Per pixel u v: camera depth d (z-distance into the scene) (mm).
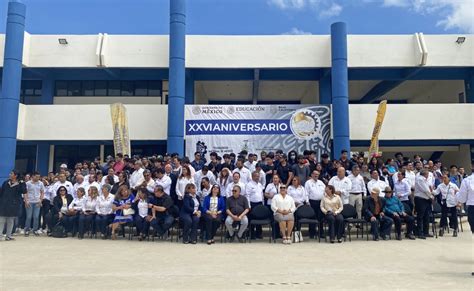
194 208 9352
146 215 9703
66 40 15531
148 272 6066
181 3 14680
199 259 7176
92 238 10125
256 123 14375
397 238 9781
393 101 22484
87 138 15320
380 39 15508
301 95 21609
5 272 6066
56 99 18547
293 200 9539
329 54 15430
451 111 15125
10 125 14188
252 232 9906
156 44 15617
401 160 12219
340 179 10109
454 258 7227
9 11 14609
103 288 5102
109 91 18750
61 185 11039
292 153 11359
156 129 15344
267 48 15531
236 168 10516
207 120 14391
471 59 15445
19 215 10047
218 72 16766
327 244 9062
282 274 5930
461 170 12602
